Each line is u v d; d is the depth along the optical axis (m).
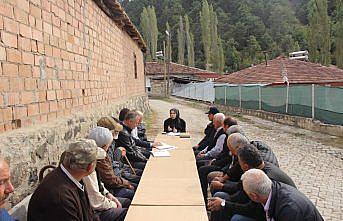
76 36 5.46
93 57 6.61
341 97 12.14
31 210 2.66
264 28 82.88
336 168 7.94
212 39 74.50
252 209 3.52
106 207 3.59
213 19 75.06
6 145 2.95
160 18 91.94
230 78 29.72
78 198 2.75
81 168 2.76
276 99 17.59
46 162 3.80
